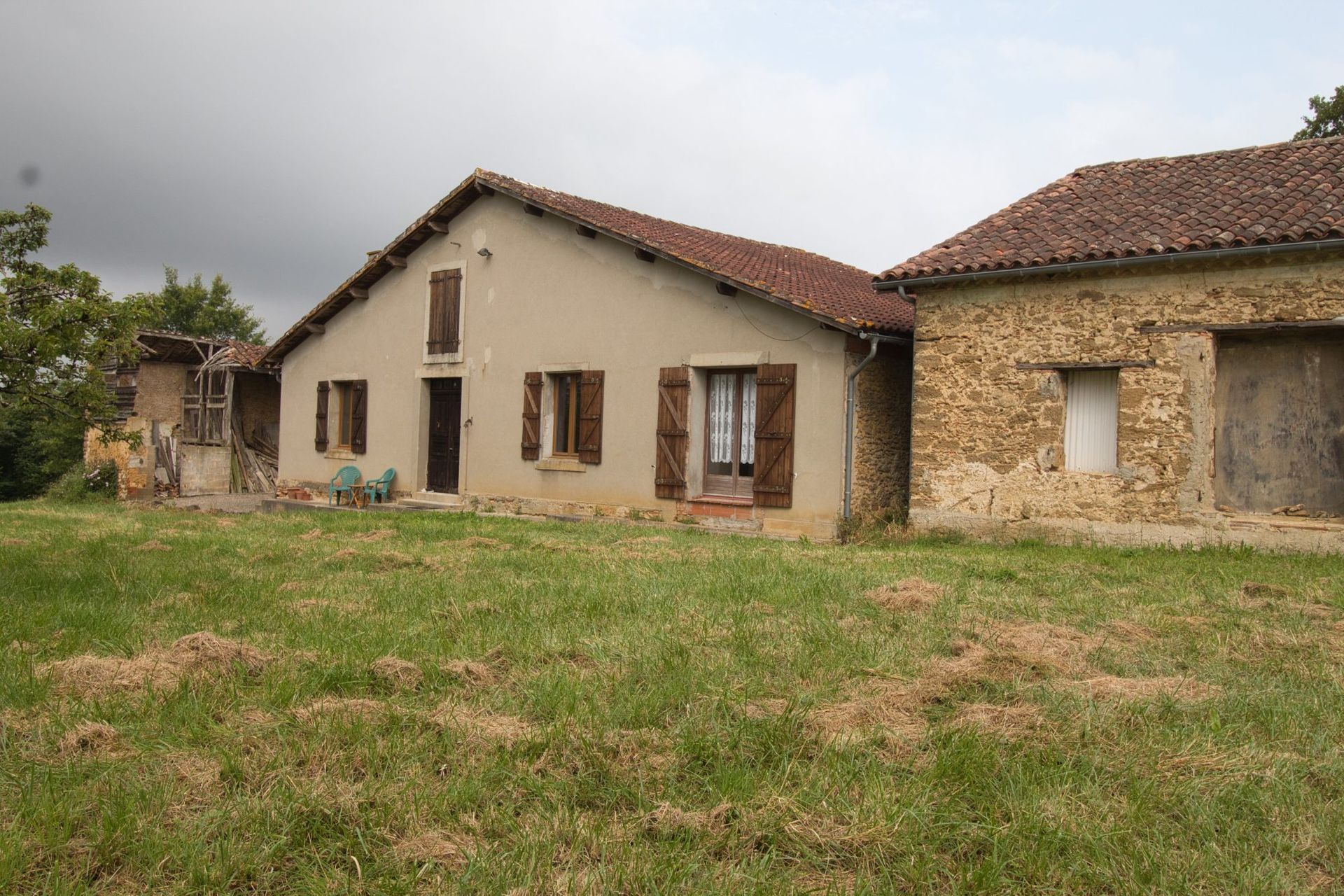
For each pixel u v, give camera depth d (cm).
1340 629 585
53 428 2791
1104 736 381
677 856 287
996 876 275
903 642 538
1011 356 1105
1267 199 1028
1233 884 272
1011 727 390
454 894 265
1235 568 849
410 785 329
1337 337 976
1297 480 995
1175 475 1005
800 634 550
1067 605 657
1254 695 433
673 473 1352
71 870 277
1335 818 308
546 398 1530
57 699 413
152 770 340
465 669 463
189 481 2161
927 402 1157
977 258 1098
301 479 1936
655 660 486
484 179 1553
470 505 1623
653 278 1389
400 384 1756
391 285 1781
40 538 1088
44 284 754
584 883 271
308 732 377
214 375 2294
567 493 1488
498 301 1595
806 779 337
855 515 1211
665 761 355
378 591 698
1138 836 299
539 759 358
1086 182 1252
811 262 1811
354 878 275
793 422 1243
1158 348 1014
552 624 581
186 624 571
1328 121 2045
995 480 1112
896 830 300
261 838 293
